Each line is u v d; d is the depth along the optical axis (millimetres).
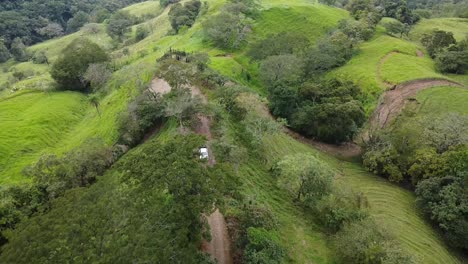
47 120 86312
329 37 120688
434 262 45281
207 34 119938
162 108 64562
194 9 157375
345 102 78062
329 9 154625
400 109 84062
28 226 31031
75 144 74438
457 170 56000
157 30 174125
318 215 48688
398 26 144875
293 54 104688
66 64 107188
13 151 74875
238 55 114125
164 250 26469
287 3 148750
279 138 69312
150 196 31109
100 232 28625
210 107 62094
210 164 48688
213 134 58438
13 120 87312
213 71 87625
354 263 41031
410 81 93250
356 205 53750
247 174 52688
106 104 86562
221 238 39625
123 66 110000
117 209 30578
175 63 74125
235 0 140375
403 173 64062
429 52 121250
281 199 50969
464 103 82812
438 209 52938
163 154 36781
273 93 82062
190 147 37281
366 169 67938
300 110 79125
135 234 27672
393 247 40969
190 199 30594
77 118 92938
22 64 176875
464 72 103625
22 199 44094
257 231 39000
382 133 71000
